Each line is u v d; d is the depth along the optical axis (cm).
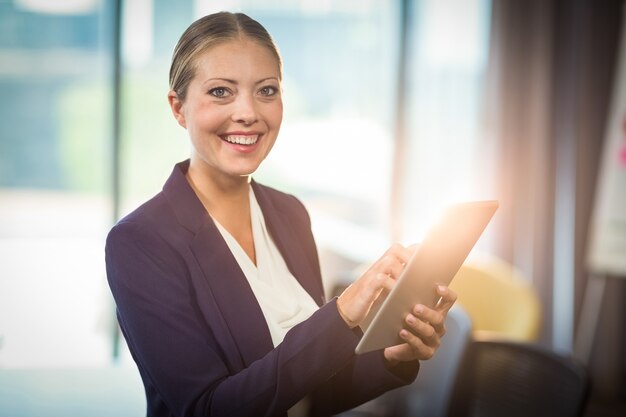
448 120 454
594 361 466
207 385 121
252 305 133
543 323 462
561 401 186
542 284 461
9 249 418
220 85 127
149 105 423
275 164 448
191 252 130
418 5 447
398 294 113
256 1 433
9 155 414
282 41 440
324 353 118
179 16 420
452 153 456
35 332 422
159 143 427
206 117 128
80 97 417
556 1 446
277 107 132
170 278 127
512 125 449
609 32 452
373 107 452
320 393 152
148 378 133
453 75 452
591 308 461
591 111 455
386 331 119
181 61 130
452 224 114
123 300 126
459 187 457
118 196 422
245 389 118
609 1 450
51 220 421
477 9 450
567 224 463
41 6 410
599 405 452
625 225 434
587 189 457
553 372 192
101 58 417
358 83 450
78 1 412
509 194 453
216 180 138
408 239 460
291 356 118
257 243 144
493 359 208
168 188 135
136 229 127
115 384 233
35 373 239
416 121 454
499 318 346
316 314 121
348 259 456
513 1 441
